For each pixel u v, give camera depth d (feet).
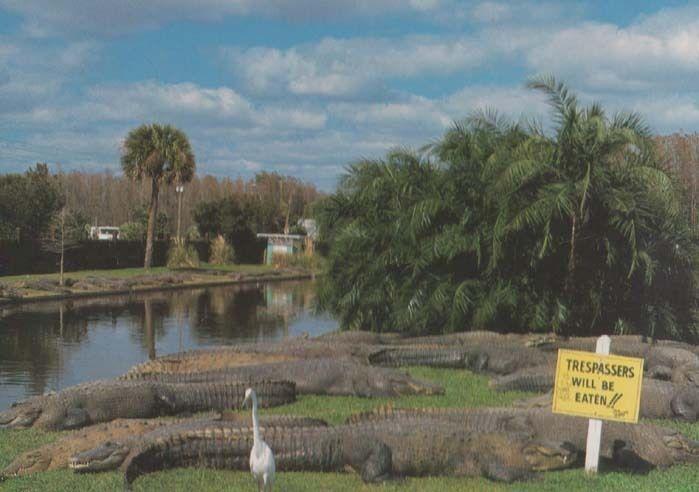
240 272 172.55
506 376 42.06
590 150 54.08
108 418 33.60
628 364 25.93
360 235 63.36
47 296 108.78
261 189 317.83
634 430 28.19
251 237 214.48
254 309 103.91
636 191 54.54
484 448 26.17
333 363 40.57
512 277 57.06
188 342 70.49
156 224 196.65
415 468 25.73
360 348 48.98
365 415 29.63
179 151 157.89
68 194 303.68
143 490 23.12
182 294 127.03
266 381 36.68
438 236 58.03
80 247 155.84
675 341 54.85
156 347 66.54
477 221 57.98
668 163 59.88
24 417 32.81
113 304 106.63
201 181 348.79
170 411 34.81
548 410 29.94
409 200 61.36
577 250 55.72
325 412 34.81
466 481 25.22
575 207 53.62
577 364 26.37
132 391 34.24
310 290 141.08
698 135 87.30
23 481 24.70
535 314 56.08
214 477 24.67
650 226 55.67
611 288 56.85
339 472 25.99
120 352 63.05
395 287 61.77
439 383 41.16
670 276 57.16
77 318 88.07
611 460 27.89
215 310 101.40
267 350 48.11
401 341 54.95
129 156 158.30
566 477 25.61
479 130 62.18
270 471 21.91
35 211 158.61
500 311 56.95
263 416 29.53
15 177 178.50
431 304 58.39
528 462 26.13
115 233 220.84
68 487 23.70
